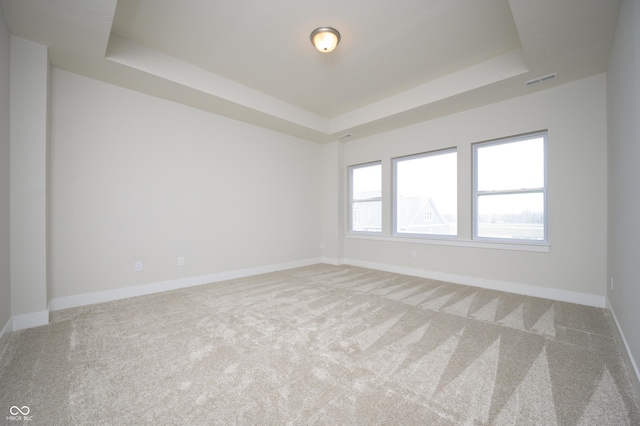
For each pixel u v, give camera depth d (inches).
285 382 60.5
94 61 102.7
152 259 130.3
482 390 57.9
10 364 67.1
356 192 213.3
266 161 178.9
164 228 134.2
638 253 59.8
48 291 102.2
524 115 130.3
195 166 145.3
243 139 166.6
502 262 136.7
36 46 91.7
